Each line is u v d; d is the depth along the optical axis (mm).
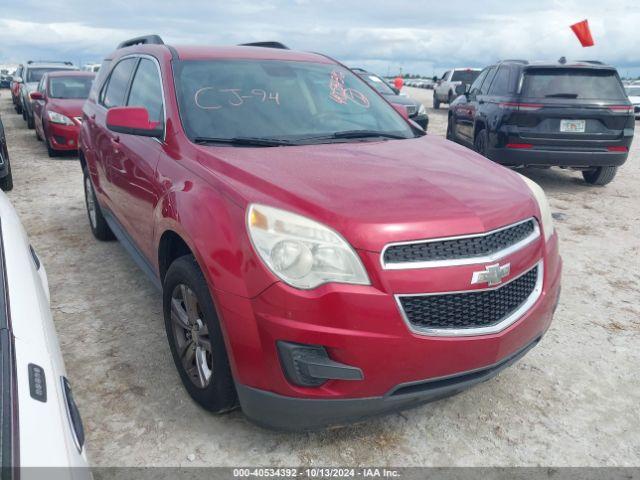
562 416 2820
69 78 11117
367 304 2111
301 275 2137
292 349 2154
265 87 3504
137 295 4066
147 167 3221
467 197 2416
